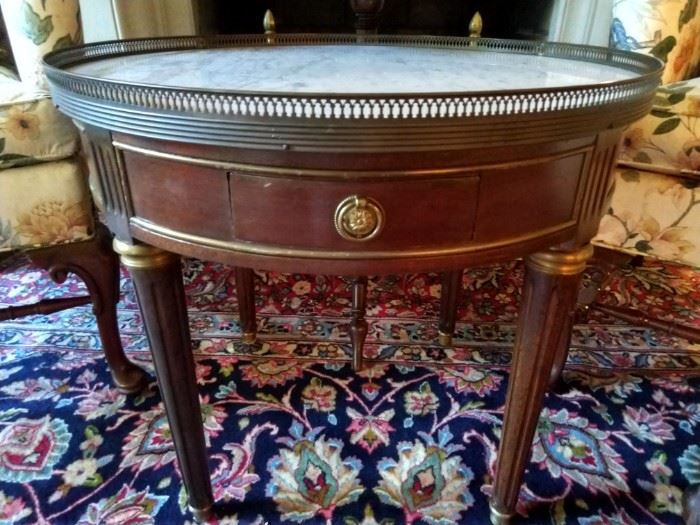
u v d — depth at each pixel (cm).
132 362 95
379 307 117
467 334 108
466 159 38
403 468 76
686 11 86
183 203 43
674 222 74
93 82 38
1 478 73
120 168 44
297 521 68
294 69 58
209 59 65
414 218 40
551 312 52
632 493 72
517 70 61
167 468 75
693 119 67
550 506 70
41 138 67
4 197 68
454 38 84
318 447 79
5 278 127
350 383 93
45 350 100
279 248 42
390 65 63
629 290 125
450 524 68
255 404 88
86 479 73
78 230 74
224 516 69
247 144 35
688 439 81
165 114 35
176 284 53
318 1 170
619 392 91
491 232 42
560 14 146
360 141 33
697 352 102
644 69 57
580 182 46
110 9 128
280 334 107
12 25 71
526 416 58
